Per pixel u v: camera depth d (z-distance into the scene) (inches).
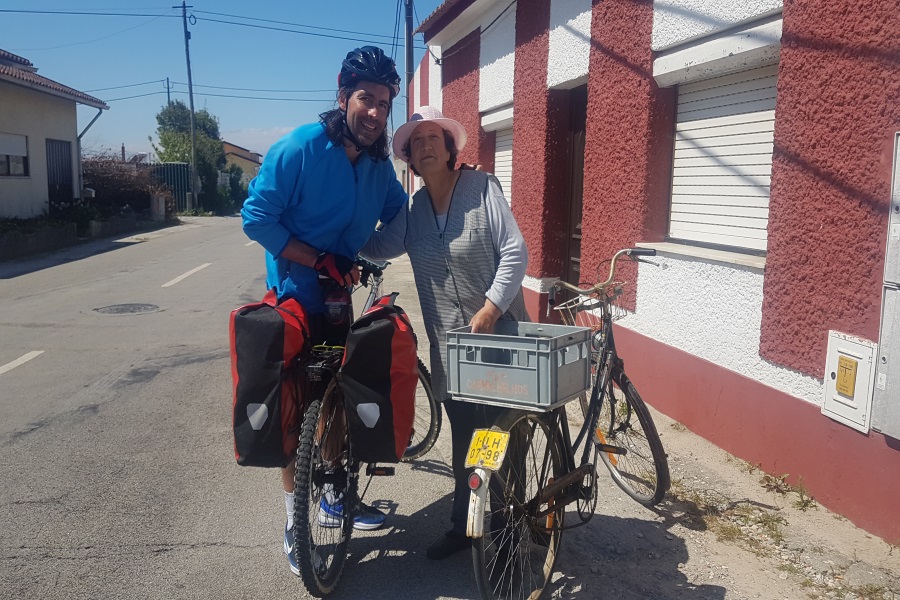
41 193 802.8
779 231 157.9
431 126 126.8
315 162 124.8
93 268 561.9
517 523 121.0
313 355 124.4
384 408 119.6
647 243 210.5
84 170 1035.9
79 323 346.0
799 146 151.9
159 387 242.1
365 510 148.6
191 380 250.2
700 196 199.8
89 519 149.5
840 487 145.7
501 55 341.1
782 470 161.5
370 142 126.7
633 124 214.7
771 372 164.7
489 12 355.6
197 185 1573.6
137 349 294.4
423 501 160.6
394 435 120.7
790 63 153.3
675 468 171.2
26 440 193.6
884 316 132.9
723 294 180.4
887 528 135.5
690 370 193.6
